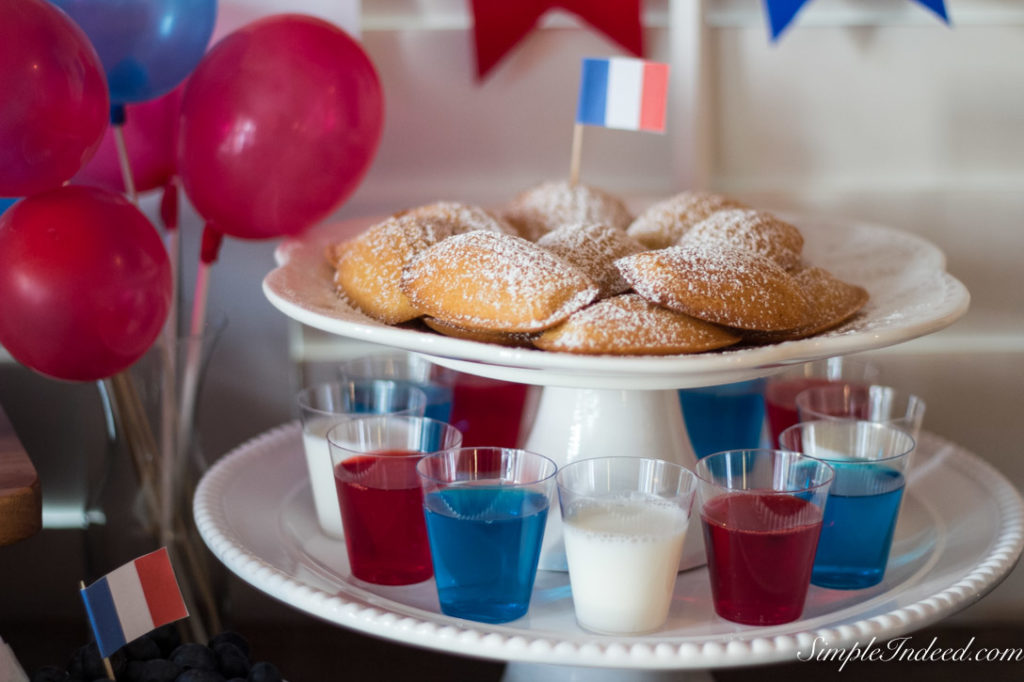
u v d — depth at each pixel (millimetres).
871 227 824
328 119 731
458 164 1005
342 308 620
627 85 758
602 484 580
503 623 568
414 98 985
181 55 723
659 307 550
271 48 724
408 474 608
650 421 651
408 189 1008
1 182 604
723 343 547
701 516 583
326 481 674
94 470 785
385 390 725
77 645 781
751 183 1009
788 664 746
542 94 989
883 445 655
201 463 811
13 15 569
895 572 628
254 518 687
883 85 983
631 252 642
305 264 707
